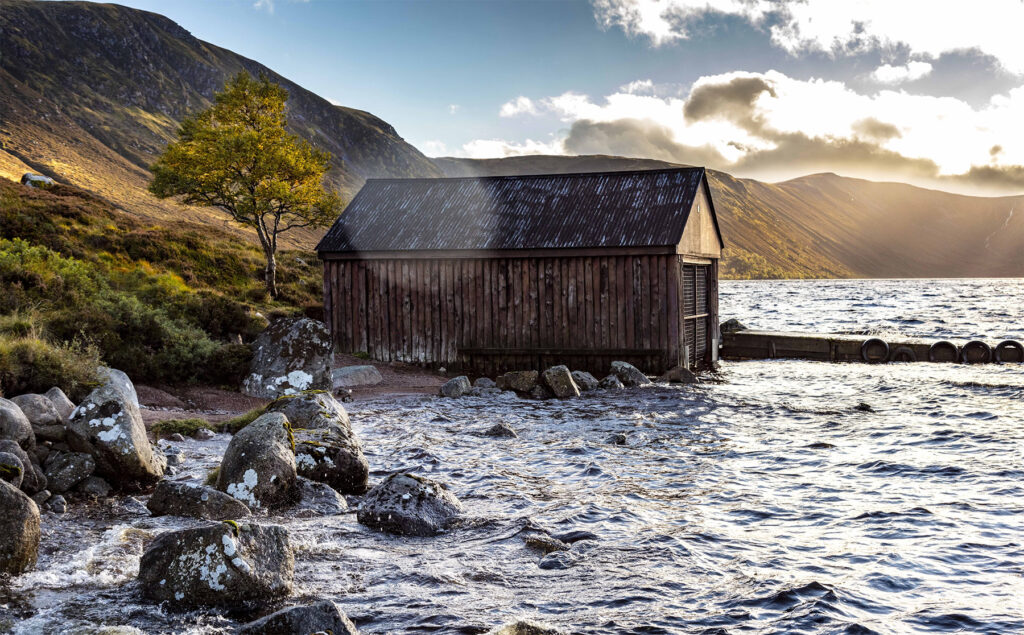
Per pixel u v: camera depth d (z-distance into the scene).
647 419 17.91
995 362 30.97
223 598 6.83
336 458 11.31
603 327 24.89
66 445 10.85
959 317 59.31
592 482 11.95
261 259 43.03
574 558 8.32
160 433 14.34
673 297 24.28
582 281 25.02
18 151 175.25
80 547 8.23
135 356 18.92
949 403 19.98
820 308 75.94
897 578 7.69
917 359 31.95
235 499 9.75
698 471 12.69
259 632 5.80
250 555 7.12
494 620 6.61
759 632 6.39
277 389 20.09
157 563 7.06
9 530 7.31
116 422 10.83
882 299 98.44
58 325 18.58
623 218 25.34
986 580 7.62
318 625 5.84
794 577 7.70
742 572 7.86
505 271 25.58
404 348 26.48
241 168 36.91
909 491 11.17
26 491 9.70
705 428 16.88
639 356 24.64
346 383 22.94
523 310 25.47
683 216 24.84
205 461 12.53
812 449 14.40
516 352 25.45
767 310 72.50
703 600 7.12
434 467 13.02
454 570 7.96
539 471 12.77
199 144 37.22
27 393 12.35
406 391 22.34
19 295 20.34
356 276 26.83
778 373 28.14
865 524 9.55
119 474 10.66
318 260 48.06
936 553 8.42
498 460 13.62
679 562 8.17
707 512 10.19
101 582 7.26
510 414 18.70
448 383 21.75
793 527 9.49
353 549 8.66
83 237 35.59
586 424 17.36
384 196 28.77
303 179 38.09
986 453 13.64
